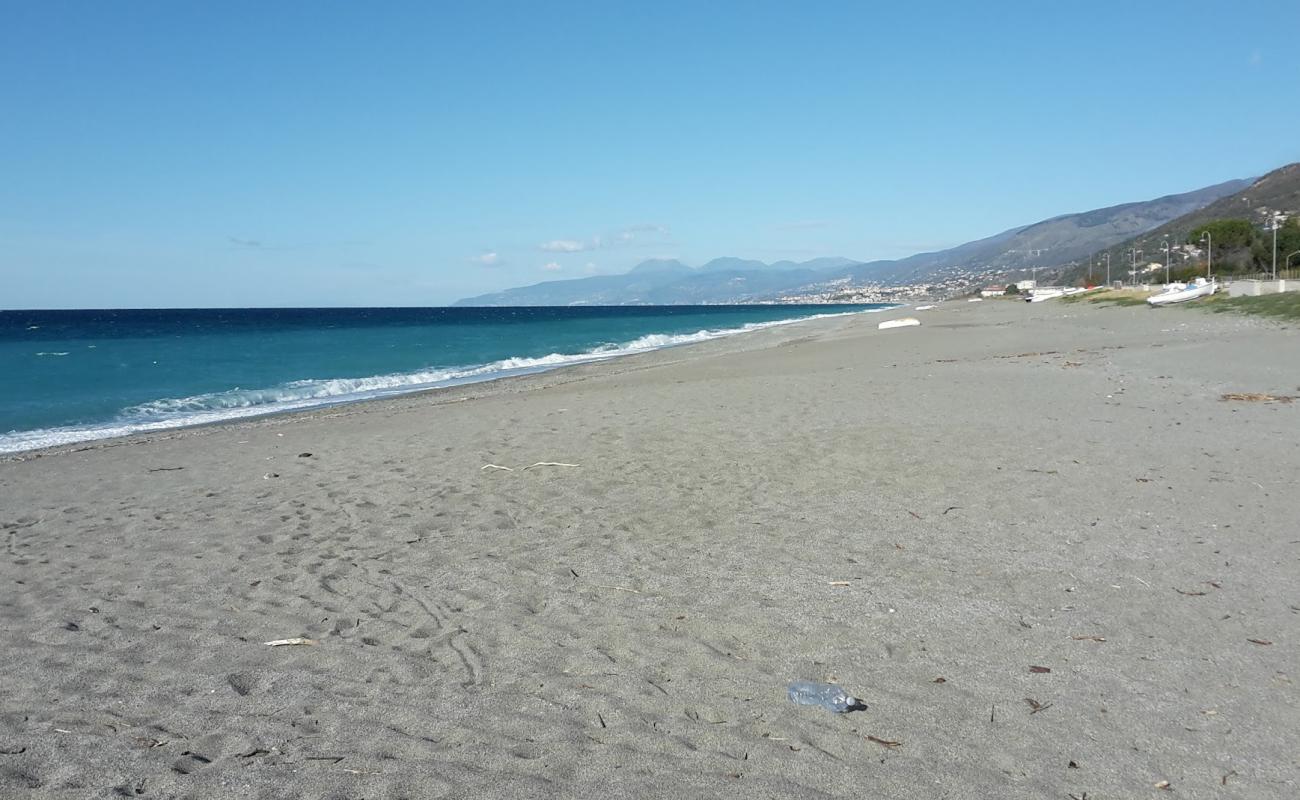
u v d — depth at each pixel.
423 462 9.31
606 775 3.04
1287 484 7.07
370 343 42.59
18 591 5.35
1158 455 8.28
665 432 10.58
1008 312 52.81
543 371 25.20
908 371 16.91
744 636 4.33
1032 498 6.88
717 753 3.20
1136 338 23.73
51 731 3.45
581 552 5.84
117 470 9.88
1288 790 2.94
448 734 3.37
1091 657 4.02
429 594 5.08
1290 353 16.53
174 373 26.16
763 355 26.34
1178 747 3.23
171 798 2.93
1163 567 5.23
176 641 4.44
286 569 5.66
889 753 3.19
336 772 3.08
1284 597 4.70
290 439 11.80
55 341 43.41
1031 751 3.21
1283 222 67.69
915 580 5.10
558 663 4.05
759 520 6.49
